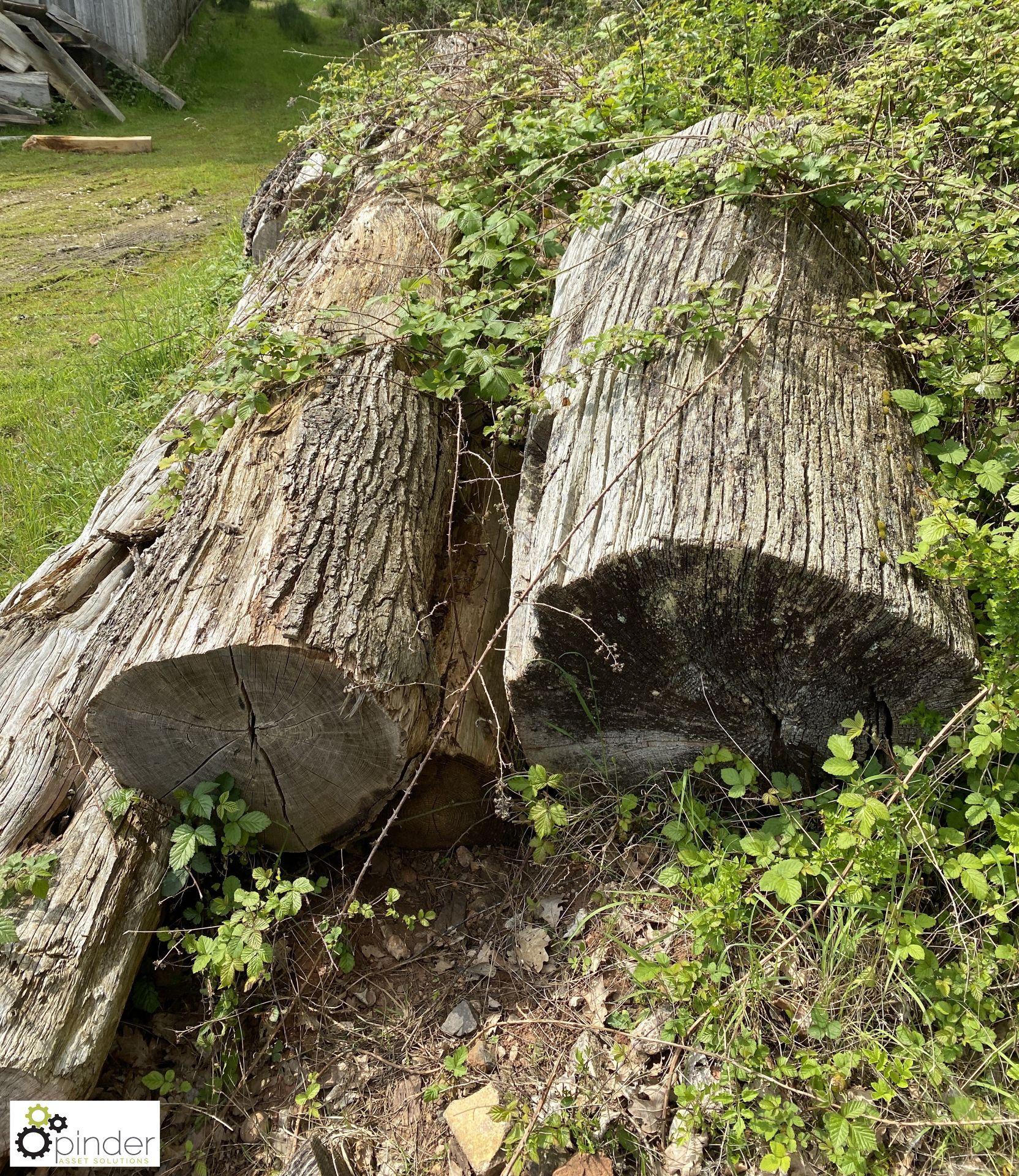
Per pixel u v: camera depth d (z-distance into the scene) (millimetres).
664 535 1966
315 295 3320
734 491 2029
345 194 4203
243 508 2518
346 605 2252
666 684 2236
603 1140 1915
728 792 2357
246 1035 2271
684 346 2342
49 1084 1880
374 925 2479
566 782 2570
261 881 2262
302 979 2350
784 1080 1866
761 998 1975
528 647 2338
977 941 1918
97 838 2273
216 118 11859
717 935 2023
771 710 2225
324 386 2816
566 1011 2205
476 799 2590
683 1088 1885
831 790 2201
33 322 6176
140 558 2611
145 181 9172
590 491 2246
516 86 4188
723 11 4363
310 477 2523
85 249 7480
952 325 2602
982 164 3074
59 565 3059
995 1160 1741
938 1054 1823
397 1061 2215
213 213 8344
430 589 2672
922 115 3293
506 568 3020
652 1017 2090
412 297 2998
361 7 13281
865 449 2221
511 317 3285
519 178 3592
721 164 2730
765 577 1944
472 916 2490
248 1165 2068
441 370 2904
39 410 5016
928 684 2037
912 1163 1777
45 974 1981
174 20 13445
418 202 3762
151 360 5227
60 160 9812
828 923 2045
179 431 2988
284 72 13742
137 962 2201
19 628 2785
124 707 2227
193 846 2240
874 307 2449
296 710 2211
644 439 2219
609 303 2645
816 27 4824
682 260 2572
